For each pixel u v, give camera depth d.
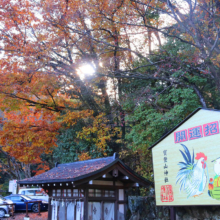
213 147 7.38
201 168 7.62
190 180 7.90
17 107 16.77
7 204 15.25
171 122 12.59
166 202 8.55
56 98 18.02
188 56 13.55
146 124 13.49
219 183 7.05
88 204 9.18
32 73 15.80
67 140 18.19
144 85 15.56
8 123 17.95
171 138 8.80
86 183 8.98
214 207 8.62
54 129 18.27
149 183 10.08
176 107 12.30
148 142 12.89
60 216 10.40
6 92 15.90
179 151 8.43
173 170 8.54
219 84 12.27
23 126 18.05
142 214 11.63
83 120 17.56
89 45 16.39
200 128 7.85
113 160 9.53
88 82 16.70
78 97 18.31
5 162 27.52
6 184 30.72
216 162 7.23
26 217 13.88
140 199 12.14
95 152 17.00
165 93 14.60
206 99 14.38
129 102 14.59
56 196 10.84
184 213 9.83
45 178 10.48
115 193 10.02
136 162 16.73
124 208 10.12
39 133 17.42
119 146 17.59
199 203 7.52
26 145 18.94
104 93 18.14
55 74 16.00
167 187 8.62
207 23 13.48
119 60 17.34
